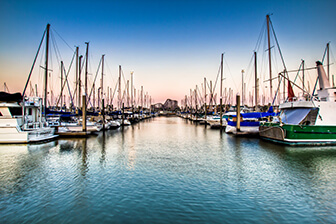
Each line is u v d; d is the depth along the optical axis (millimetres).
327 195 10453
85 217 8375
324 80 24109
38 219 8234
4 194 10461
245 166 15367
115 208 9086
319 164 15797
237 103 32625
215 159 17531
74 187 11344
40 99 27125
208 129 45906
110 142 26547
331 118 22422
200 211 8859
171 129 45781
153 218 8305
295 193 10672
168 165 15656
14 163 16016
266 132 26781
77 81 39156
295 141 22156
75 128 31500
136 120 73250
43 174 13453
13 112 24438
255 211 8883
